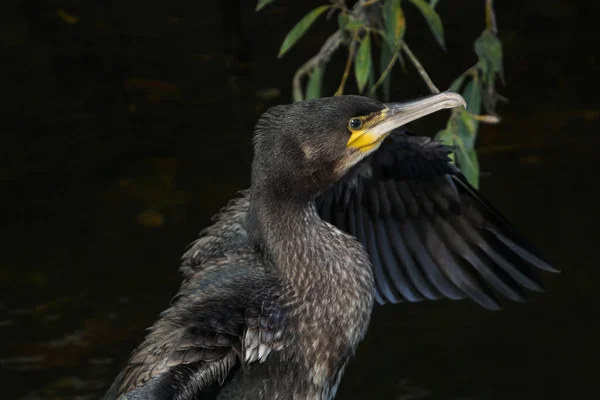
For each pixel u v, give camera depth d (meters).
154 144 14.39
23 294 11.98
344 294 7.66
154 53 16.30
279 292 7.52
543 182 13.16
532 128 14.16
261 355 7.30
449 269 8.59
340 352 7.74
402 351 11.08
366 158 8.38
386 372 10.83
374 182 8.55
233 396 7.35
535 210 12.69
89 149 14.39
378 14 9.59
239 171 13.79
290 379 7.55
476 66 9.02
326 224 7.85
